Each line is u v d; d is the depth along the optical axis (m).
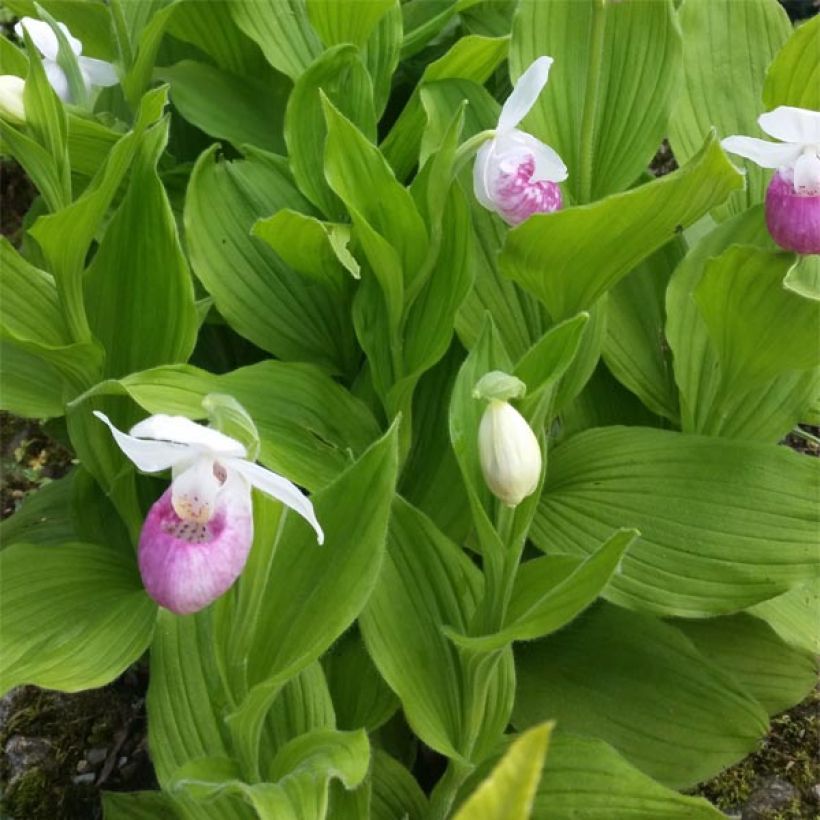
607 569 0.30
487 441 0.30
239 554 0.30
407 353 0.44
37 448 0.73
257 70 0.63
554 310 0.42
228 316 0.49
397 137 0.52
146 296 0.45
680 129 0.51
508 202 0.39
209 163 0.51
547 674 0.48
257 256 0.50
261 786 0.32
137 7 0.61
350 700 0.42
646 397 0.51
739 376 0.47
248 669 0.34
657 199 0.35
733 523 0.43
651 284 0.53
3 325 0.41
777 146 0.41
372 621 0.37
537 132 0.47
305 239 0.44
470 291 0.44
